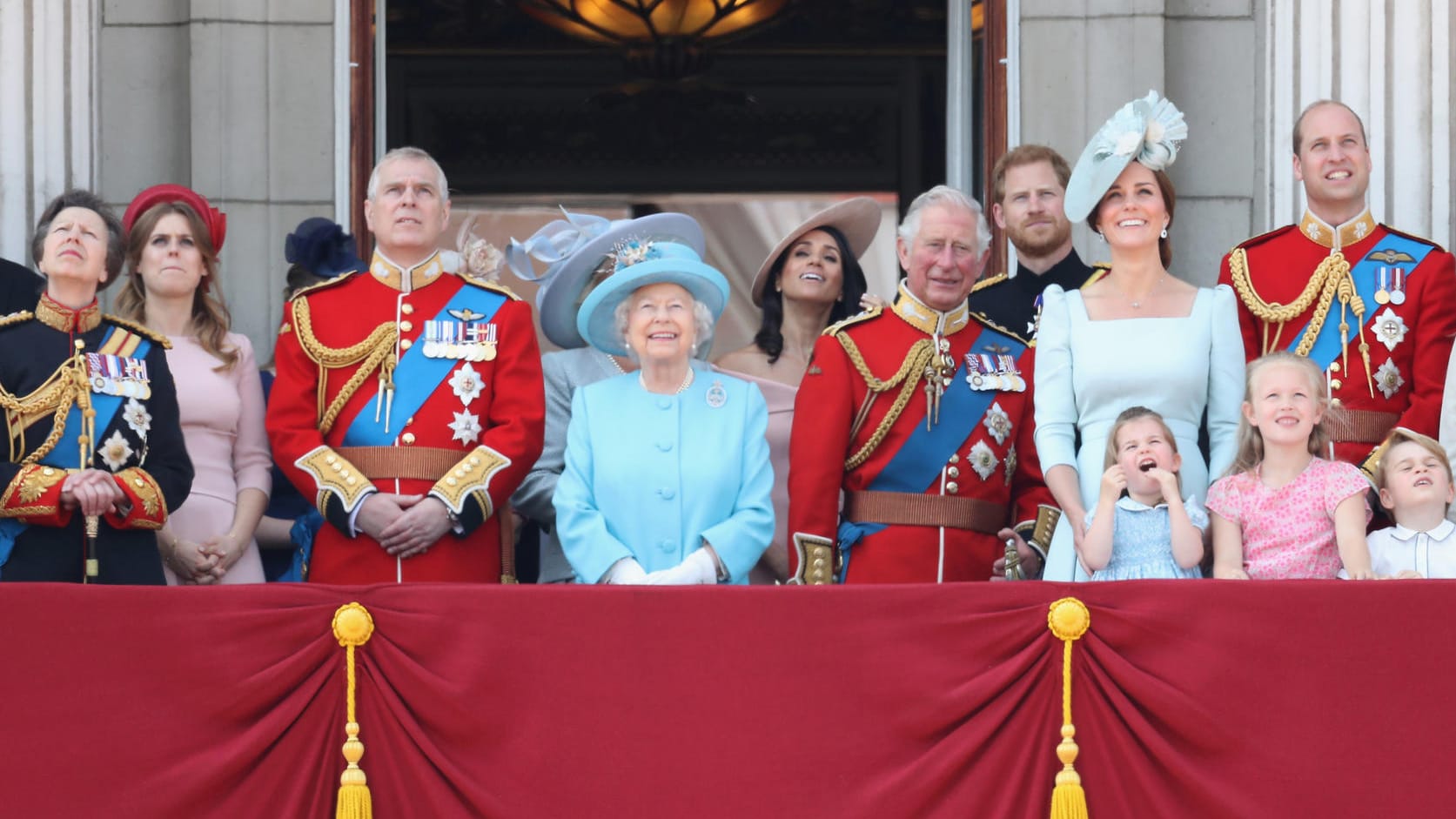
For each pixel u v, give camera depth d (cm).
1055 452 1972
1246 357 2250
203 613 1756
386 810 1756
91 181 2662
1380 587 1753
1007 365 2175
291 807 1745
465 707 1756
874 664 1759
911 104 4328
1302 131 2261
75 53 2655
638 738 1752
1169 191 2027
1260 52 2720
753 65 4322
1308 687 1744
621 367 2306
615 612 1766
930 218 2161
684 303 2066
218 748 1742
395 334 2102
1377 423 2184
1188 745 1747
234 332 2538
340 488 2012
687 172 4391
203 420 2152
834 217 2422
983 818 1744
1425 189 2606
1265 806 1731
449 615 1769
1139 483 1911
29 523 1912
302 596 1772
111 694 1736
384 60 2838
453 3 4203
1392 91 2625
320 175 2680
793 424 2148
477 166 4341
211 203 2664
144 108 2712
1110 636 1766
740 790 1744
